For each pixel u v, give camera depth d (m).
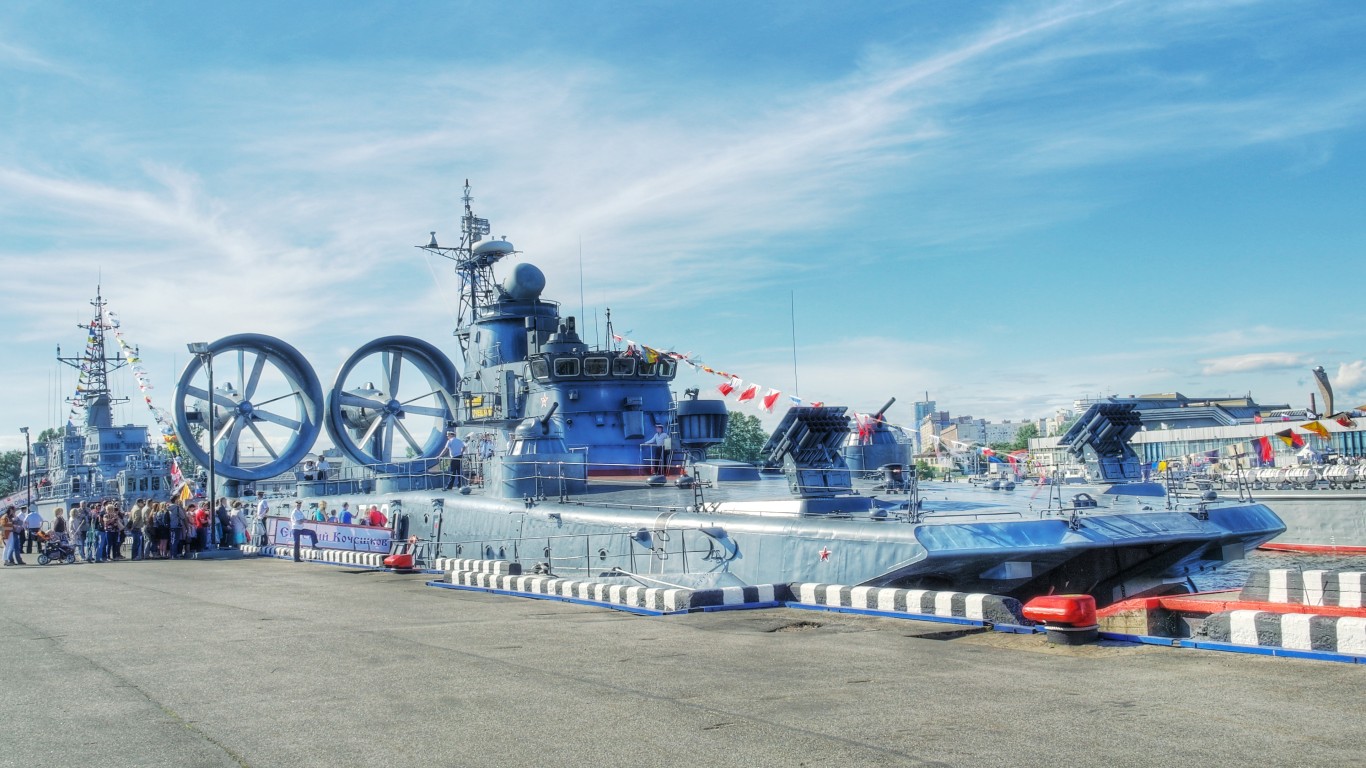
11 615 15.34
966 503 17.42
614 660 10.43
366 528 25.47
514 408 25.84
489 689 9.06
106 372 60.47
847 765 6.57
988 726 7.44
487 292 32.88
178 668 10.36
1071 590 16.09
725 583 16.06
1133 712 7.75
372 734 7.58
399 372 35.69
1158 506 17.05
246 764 6.86
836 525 15.05
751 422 76.75
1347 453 46.19
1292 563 27.62
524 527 20.86
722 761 6.73
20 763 6.96
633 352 24.94
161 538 30.72
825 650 10.82
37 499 60.16
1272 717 7.52
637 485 22.12
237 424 33.84
